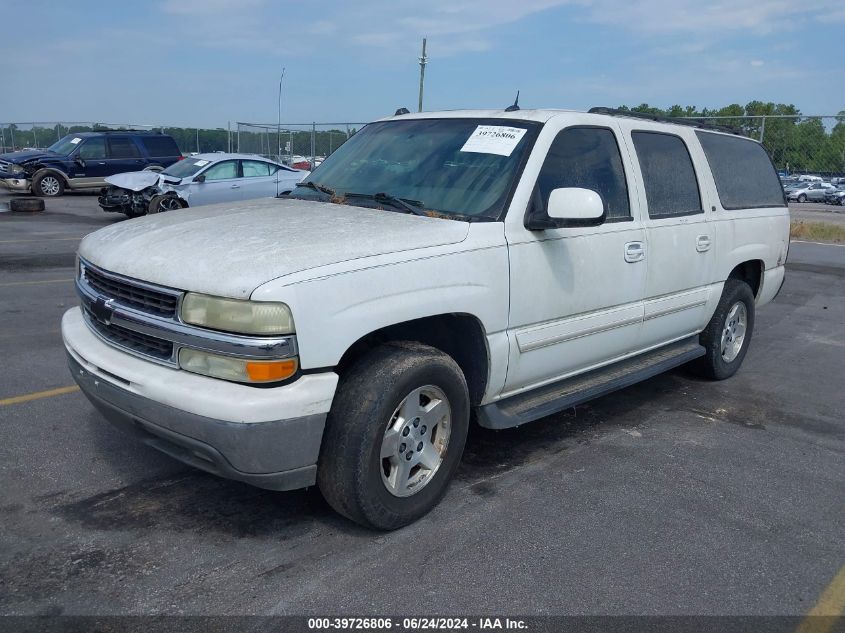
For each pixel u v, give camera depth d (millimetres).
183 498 3758
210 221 3736
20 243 12305
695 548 3480
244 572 3129
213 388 2955
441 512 3727
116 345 3379
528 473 4246
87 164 21641
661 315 5035
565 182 4223
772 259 6418
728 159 5969
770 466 4484
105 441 4406
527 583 3131
